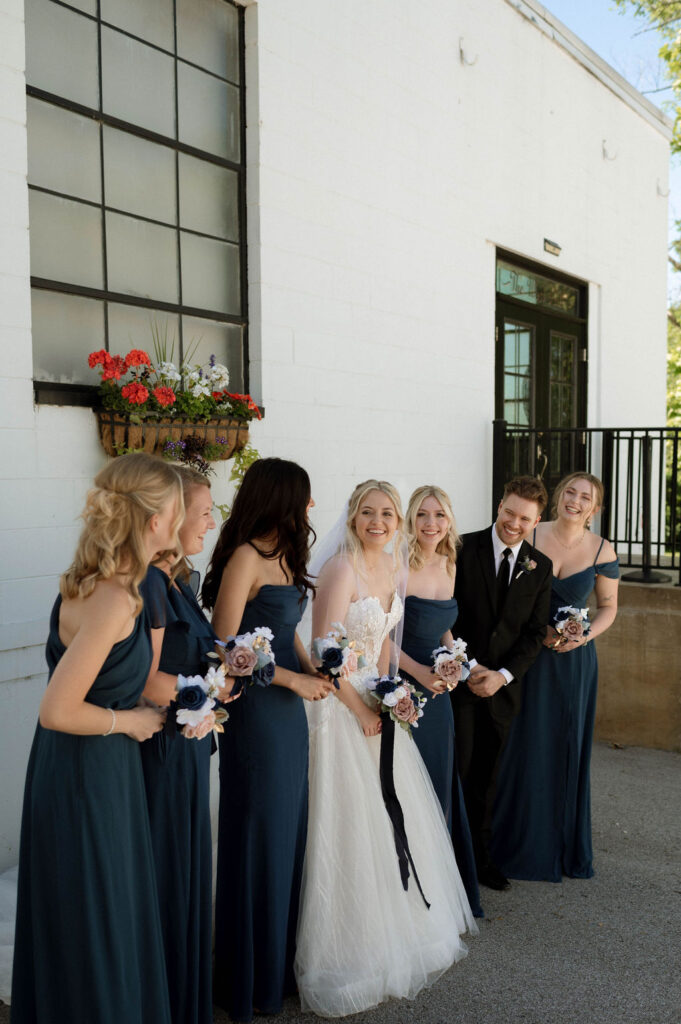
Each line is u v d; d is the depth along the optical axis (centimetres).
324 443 519
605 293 899
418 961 281
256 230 469
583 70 828
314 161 505
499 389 736
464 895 318
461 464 658
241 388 474
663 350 1050
